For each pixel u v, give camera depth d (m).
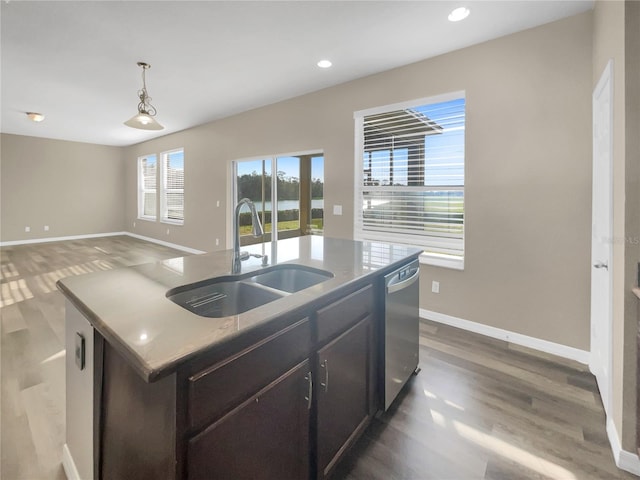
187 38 2.79
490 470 1.50
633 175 1.48
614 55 1.67
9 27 2.62
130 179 8.81
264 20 2.52
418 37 2.75
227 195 5.62
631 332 1.49
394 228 3.54
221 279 1.57
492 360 2.47
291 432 1.16
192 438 0.84
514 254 2.74
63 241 7.98
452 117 3.09
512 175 2.71
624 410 1.50
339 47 2.94
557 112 2.49
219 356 0.90
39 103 4.69
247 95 4.29
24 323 3.07
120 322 0.98
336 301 1.40
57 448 1.60
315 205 4.50
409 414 1.87
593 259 2.30
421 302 3.31
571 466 1.52
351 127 3.79
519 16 2.43
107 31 2.68
